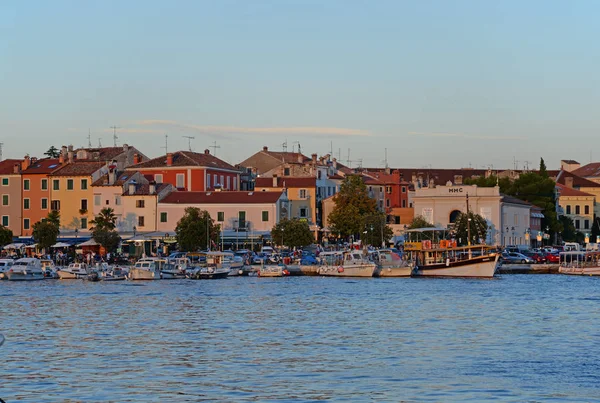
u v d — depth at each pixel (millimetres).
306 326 116438
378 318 124188
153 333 110750
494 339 104062
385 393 77000
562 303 142875
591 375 83312
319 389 78562
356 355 94062
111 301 150625
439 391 77500
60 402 74875
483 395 76062
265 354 95000
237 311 134125
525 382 80625
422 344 100812
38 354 95625
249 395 76688
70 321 123062
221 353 95812
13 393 77875
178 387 79688
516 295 157875
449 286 179750
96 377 83875
